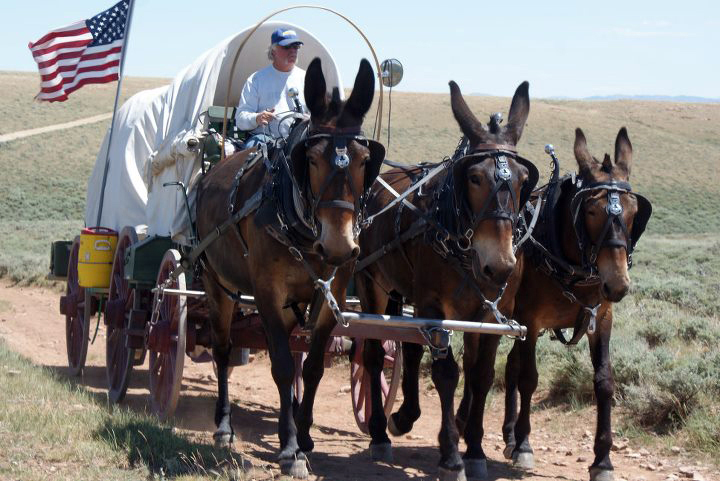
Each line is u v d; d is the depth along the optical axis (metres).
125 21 11.83
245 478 5.75
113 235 9.82
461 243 5.82
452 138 77.00
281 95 8.27
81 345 10.32
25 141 69.62
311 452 7.01
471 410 6.48
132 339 8.55
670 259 24.95
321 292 5.94
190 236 7.77
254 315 8.18
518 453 7.09
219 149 8.06
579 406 9.06
